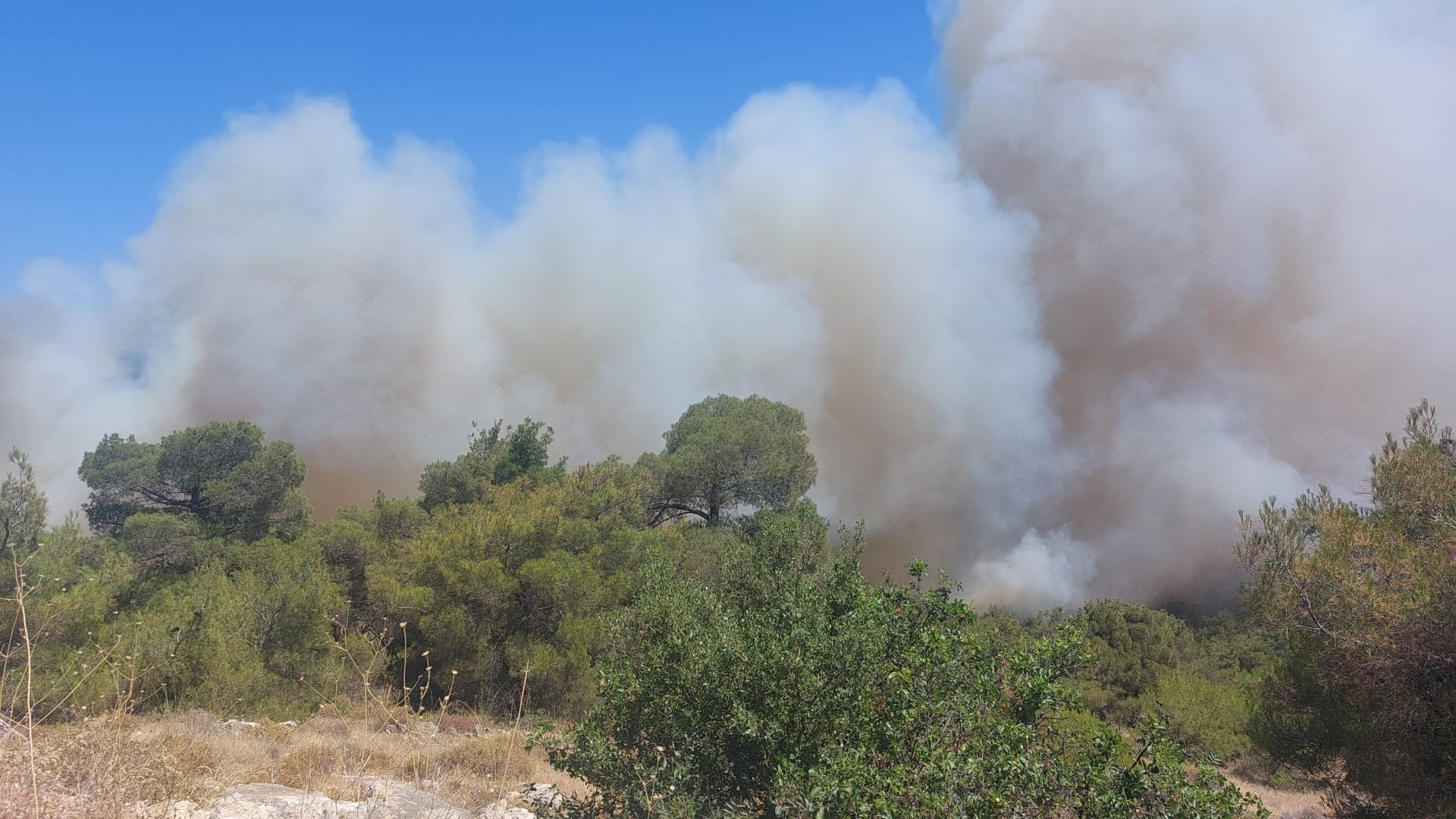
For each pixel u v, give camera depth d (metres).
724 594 6.52
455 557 16.45
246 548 22.31
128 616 12.21
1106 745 3.71
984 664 4.34
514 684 15.24
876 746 4.06
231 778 6.04
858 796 3.48
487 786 6.73
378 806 5.60
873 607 4.81
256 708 11.70
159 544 22.17
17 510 12.09
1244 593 8.40
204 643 11.78
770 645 4.65
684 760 4.59
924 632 4.57
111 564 14.00
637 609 5.58
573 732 5.08
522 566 16.25
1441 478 8.05
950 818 3.27
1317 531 8.05
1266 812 3.58
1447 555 7.21
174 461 25.25
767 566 6.54
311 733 9.71
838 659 4.43
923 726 4.05
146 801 4.48
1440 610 6.85
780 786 3.79
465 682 15.38
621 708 4.98
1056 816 3.43
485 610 16.19
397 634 16.08
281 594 14.12
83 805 4.04
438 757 8.03
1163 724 3.80
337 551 20.03
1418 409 8.76
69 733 4.80
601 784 4.78
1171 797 3.50
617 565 18.03
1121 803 3.42
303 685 12.76
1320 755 8.15
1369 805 7.81
